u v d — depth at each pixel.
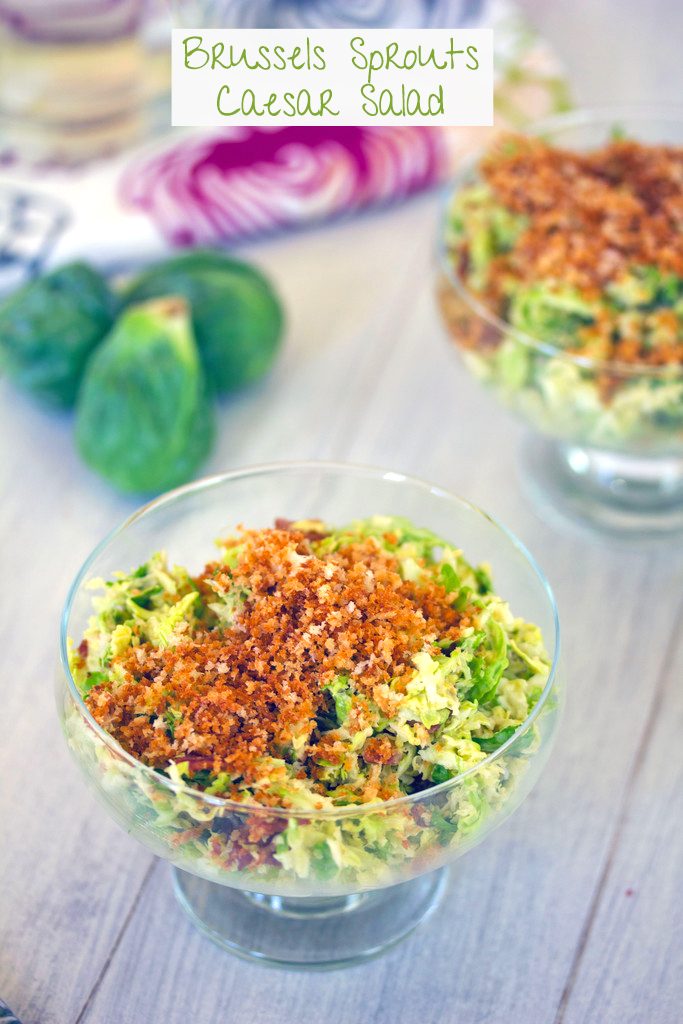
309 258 0.49
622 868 0.36
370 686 0.31
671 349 0.39
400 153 0.50
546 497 0.43
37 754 0.37
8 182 0.49
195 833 0.31
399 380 0.46
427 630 0.32
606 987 0.34
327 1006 0.34
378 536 0.35
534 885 0.35
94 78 0.50
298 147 0.50
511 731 0.32
